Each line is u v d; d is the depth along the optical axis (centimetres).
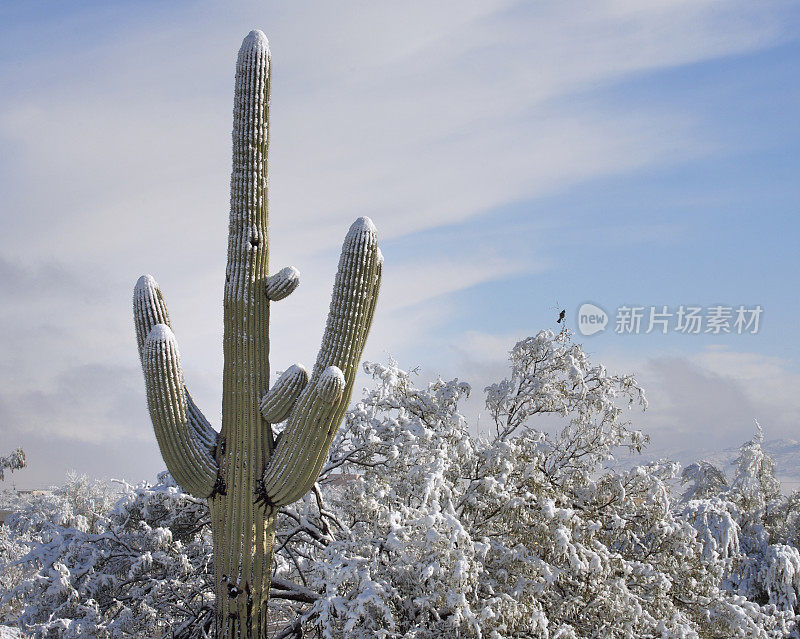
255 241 1048
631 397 1355
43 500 1570
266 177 1067
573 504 1266
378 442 1234
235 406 1024
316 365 1001
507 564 1086
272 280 1039
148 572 1231
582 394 1338
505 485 1191
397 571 1025
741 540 1827
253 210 1051
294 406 1004
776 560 1686
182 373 1009
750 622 1188
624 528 1263
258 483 1013
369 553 1048
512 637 1020
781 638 1308
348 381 1002
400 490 1222
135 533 1265
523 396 1344
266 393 1038
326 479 1333
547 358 1367
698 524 1515
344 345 991
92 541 1239
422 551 992
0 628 1117
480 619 952
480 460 1229
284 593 1184
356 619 927
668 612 1127
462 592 956
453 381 1354
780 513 2000
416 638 989
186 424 1000
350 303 994
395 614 988
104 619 1153
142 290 1052
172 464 993
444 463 1165
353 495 1226
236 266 1041
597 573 1065
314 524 1309
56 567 1180
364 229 1004
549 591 1097
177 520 1306
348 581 1005
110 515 1265
